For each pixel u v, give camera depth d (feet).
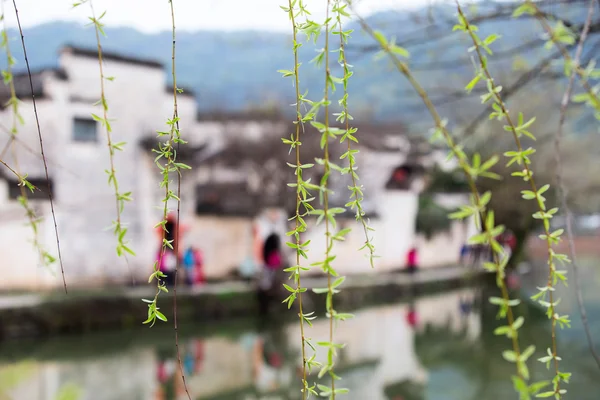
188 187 46.85
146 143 44.37
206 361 31.42
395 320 43.93
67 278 41.01
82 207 42.50
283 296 44.80
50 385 25.71
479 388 26.53
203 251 48.73
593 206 71.56
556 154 3.02
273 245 50.16
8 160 39.75
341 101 3.06
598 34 6.19
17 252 38.88
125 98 45.47
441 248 73.41
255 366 30.63
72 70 43.09
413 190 67.56
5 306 32.94
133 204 44.52
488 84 2.55
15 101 3.82
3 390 24.57
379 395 25.59
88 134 43.68
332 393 2.63
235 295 42.75
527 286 51.26
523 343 31.45
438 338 37.29
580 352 28.68
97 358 31.04
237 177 51.78
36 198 39.19
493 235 2.11
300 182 2.84
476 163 2.11
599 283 56.39
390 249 64.64
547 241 2.89
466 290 53.62
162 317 3.26
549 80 8.38
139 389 25.88
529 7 2.44
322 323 42.65
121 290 40.50
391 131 64.80
